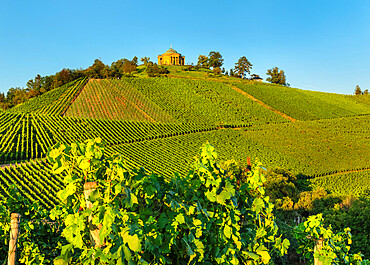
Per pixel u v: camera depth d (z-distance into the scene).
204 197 5.05
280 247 5.67
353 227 15.30
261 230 5.39
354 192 40.81
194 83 102.06
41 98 75.50
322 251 6.01
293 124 79.69
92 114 66.44
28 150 42.81
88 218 4.12
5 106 86.69
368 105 106.44
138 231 3.84
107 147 50.09
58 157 4.25
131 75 105.19
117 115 68.31
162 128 64.25
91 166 4.29
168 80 100.81
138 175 4.26
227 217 4.92
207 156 4.99
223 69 145.38
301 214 28.88
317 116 88.25
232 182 5.43
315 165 56.88
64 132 52.69
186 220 4.43
